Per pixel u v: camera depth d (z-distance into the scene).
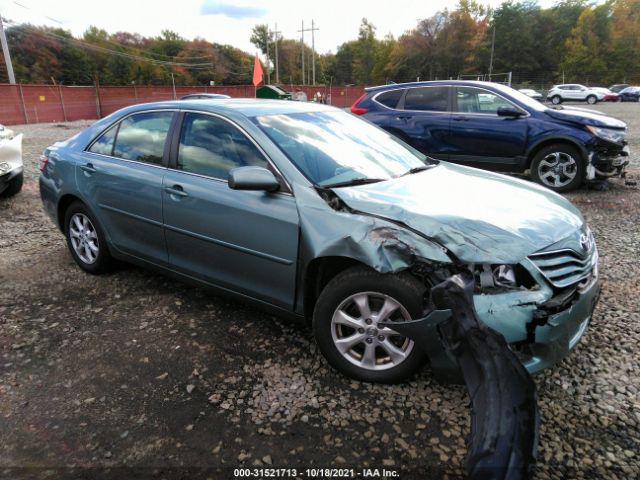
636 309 3.80
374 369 2.81
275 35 75.38
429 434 2.48
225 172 3.32
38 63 70.94
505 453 1.89
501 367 2.13
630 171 9.23
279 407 2.67
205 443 2.41
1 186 6.97
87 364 3.07
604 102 43.47
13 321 3.61
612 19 68.94
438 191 3.08
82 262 4.49
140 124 3.96
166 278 4.39
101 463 2.29
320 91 52.06
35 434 2.47
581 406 2.69
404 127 8.38
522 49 73.75
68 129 21.28
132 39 96.62
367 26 91.25
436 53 74.50
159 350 3.22
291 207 2.92
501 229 2.58
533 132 7.48
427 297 2.56
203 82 92.81
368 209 2.76
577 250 2.71
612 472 2.25
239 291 3.31
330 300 2.80
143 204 3.73
